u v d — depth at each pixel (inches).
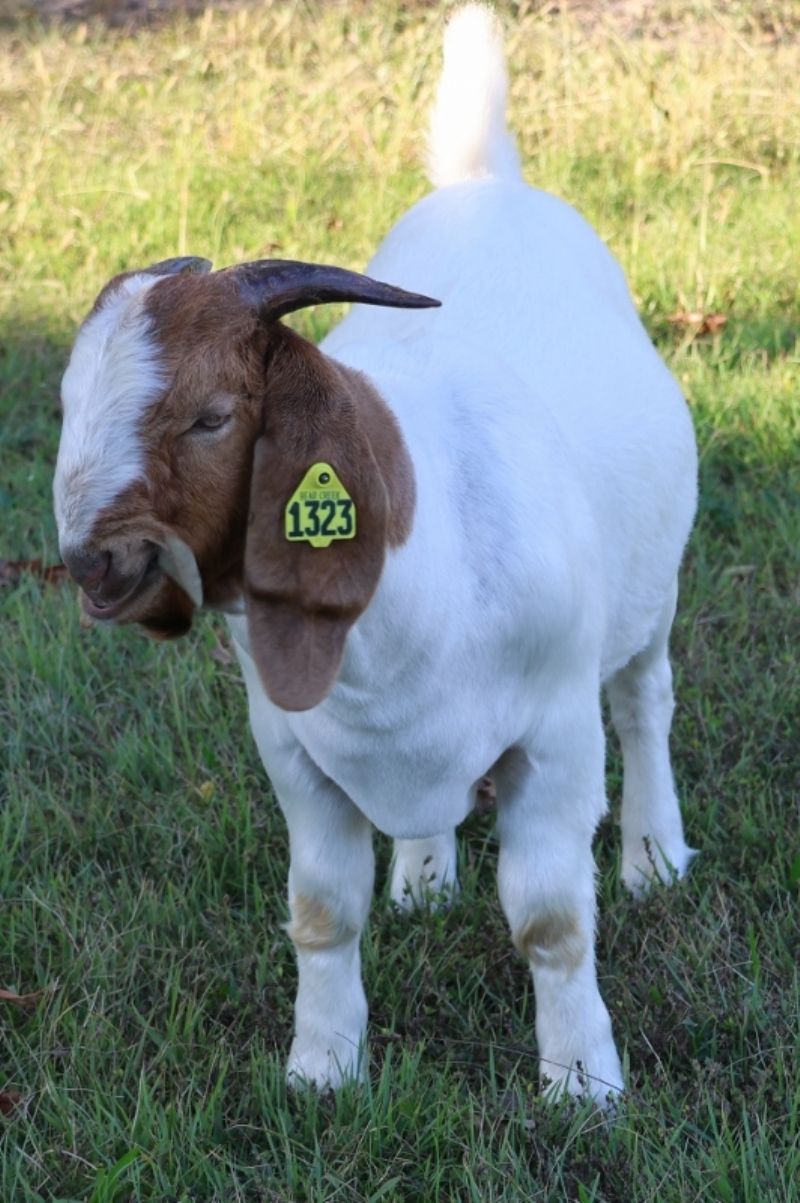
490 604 119.6
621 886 166.9
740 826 169.2
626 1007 146.6
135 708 193.9
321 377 101.7
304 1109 137.3
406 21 446.9
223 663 200.4
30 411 264.1
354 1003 142.3
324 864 136.2
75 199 337.1
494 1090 135.5
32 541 231.1
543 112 364.5
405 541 112.1
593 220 313.7
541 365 145.0
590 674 133.7
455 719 121.0
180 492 100.6
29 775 182.5
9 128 380.5
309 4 461.4
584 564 129.3
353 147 354.3
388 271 159.2
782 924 154.3
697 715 185.8
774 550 215.5
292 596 103.2
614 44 412.5
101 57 440.5
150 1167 130.6
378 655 114.1
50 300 293.7
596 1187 125.0
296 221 321.4
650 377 156.5
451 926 161.3
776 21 420.5
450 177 179.8
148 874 168.7
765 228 305.9
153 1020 148.6
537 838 134.0
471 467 121.7
